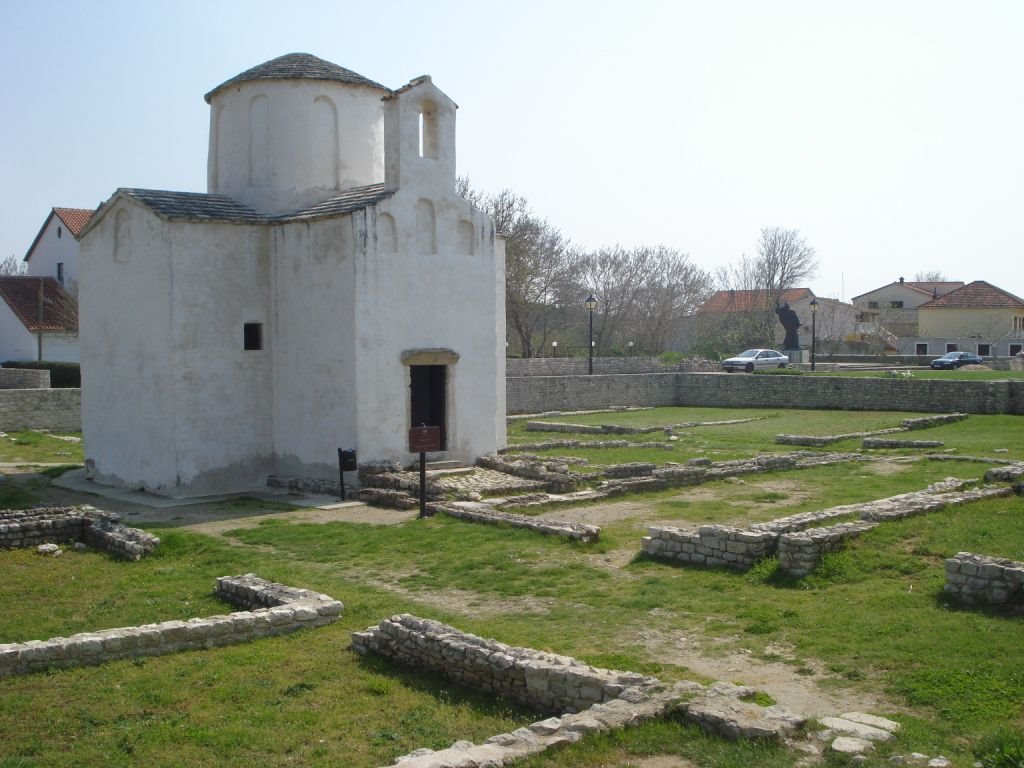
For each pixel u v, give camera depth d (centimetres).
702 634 983
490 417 2188
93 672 888
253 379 2100
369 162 2294
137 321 2073
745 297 8081
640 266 7344
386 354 2003
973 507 1441
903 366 5728
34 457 2619
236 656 938
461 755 635
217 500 1941
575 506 1753
